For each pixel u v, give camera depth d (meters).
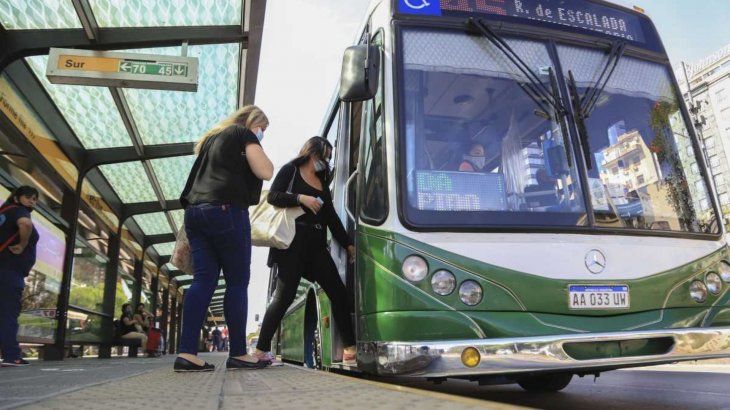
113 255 12.81
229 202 3.61
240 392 2.05
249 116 4.04
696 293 3.43
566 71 3.87
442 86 3.58
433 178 3.32
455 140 3.45
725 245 3.71
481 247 3.13
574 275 3.19
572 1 4.11
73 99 8.43
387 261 3.12
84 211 10.63
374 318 3.12
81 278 10.75
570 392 4.74
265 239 4.00
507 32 3.83
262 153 3.73
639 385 5.47
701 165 4.03
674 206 3.73
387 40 3.63
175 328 25.09
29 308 8.05
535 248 3.20
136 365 6.34
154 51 7.81
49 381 3.16
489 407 1.44
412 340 2.91
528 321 3.02
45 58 7.39
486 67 3.71
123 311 12.99
